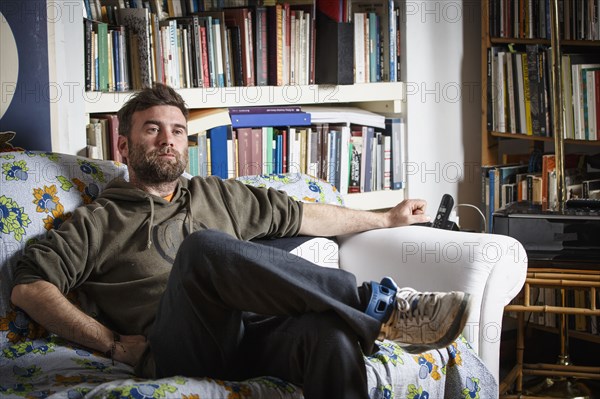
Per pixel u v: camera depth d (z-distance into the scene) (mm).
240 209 2367
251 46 3174
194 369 1835
